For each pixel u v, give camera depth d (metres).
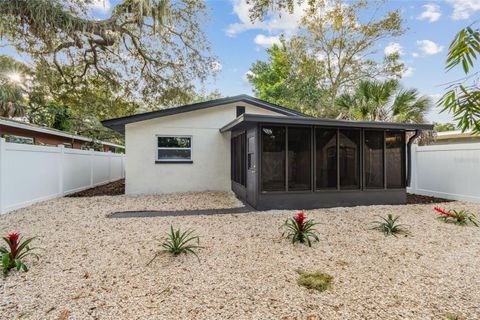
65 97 10.97
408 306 2.12
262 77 21.92
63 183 7.70
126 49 9.91
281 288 2.41
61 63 9.69
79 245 3.52
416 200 7.10
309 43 16.89
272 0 7.32
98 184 10.45
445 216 4.79
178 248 3.21
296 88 17.66
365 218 5.04
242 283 2.51
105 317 1.98
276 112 9.33
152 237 3.88
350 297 2.26
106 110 12.19
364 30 15.59
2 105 10.47
